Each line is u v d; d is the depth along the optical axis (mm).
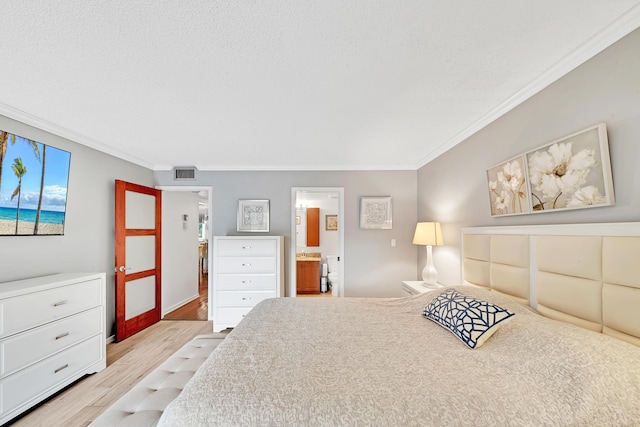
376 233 4125
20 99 2010
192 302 5004
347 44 1416
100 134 2779
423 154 3594
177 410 973
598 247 1362
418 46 1437
